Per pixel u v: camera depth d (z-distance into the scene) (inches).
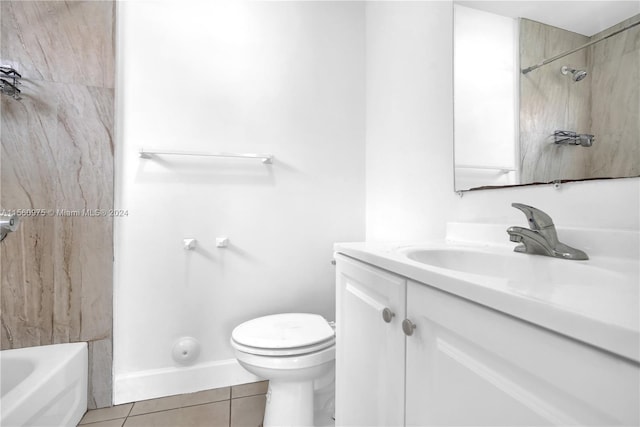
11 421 34.5
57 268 51.4
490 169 38.6
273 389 46.1
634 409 10.4
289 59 64.1
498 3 37.9
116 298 54.3
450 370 19.0
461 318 18.0
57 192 51.2
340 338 36.0
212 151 58.9
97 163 52.9
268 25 62.8
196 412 51.8
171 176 56.7
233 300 60.1
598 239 26.4
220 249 59.4
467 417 17.8
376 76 65.2
